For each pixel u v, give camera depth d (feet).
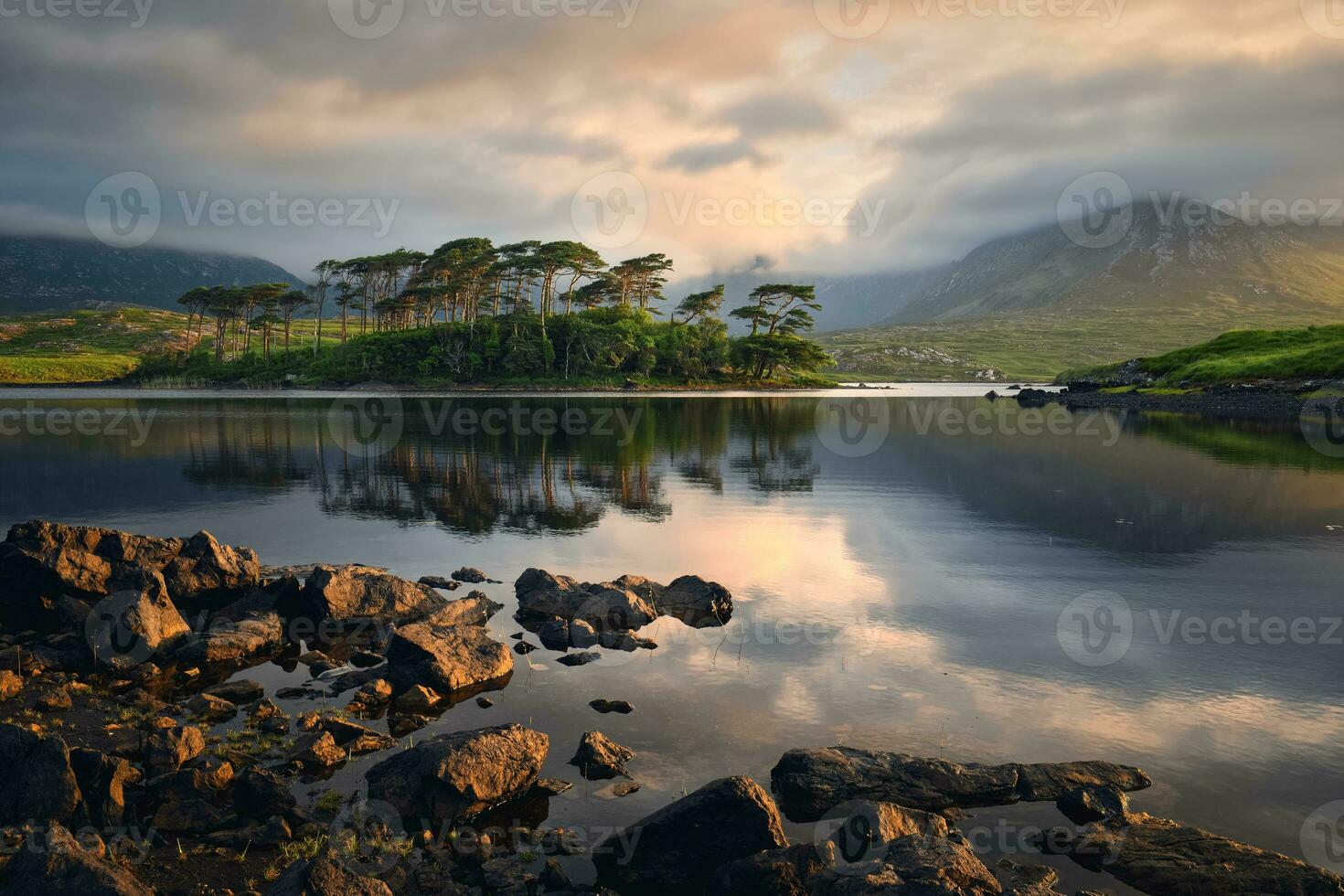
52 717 34.63
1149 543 68.13
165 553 52.47
